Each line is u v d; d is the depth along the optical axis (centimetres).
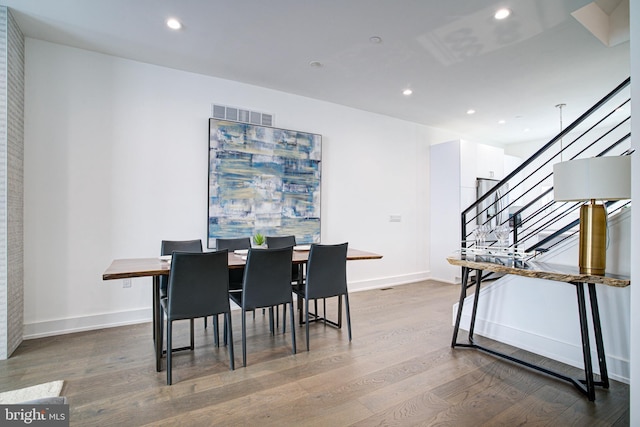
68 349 271
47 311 301
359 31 279
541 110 489
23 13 256
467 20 262
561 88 404
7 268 253
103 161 324
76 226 313
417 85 397
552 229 508
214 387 212
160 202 350
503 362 250
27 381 218
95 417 180
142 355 260
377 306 403
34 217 296
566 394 205
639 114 160
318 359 254
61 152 307
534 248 266
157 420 178
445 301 426
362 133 496
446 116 524
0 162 248
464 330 318
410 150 554
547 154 652
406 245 549
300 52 317
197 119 368
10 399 196
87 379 221
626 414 185
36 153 296
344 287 297
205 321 324
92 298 321
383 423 176
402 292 477
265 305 260
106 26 274
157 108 348
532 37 287
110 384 215
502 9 248
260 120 405
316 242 445
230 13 254
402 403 195
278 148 414
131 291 338
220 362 248
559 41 293
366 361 251
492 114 511
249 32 282
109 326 327
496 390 210
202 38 292
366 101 455
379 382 219
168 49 313
